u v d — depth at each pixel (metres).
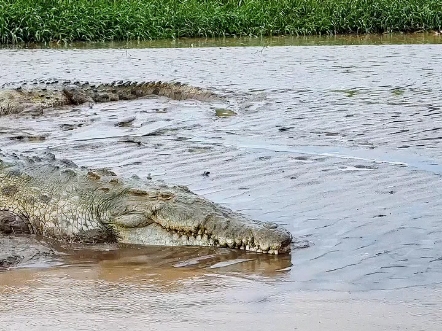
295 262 5.12
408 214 6.07
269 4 27.58
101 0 26.77
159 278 4.88
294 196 6.66
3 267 5.20
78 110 12.16
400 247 5.32
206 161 8.06
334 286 4.61
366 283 4.65
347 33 26.83
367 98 12.13
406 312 4.12
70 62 18.81
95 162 8.13
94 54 20.67
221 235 5.50
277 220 6.00
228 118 10.84
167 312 4.18
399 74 15.09
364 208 6.27
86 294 4.55
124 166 7.92
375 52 19.77
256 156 8.25
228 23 26.38
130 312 4.20
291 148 8.69
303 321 4.01
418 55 18.78
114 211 5.83
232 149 8.64
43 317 4.13
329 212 6.18
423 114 10.55
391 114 10.63
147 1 27.52
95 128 10.39
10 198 6.19
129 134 9.84
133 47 22.73
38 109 11.88
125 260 5.36
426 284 4.61
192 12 26.67
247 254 5.36
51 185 6.20
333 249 5.34
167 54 20.39
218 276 4.89
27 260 5.37
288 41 24.12
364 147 8.62
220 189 6.93
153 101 12.88
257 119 10.62
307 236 5.63
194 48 22.00
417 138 9.02
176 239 5.68
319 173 7.45
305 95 12.63
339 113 10.86
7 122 11.05
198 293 4.53
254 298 4.41
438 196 6.55
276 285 4.66
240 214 5.83
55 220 5.99
